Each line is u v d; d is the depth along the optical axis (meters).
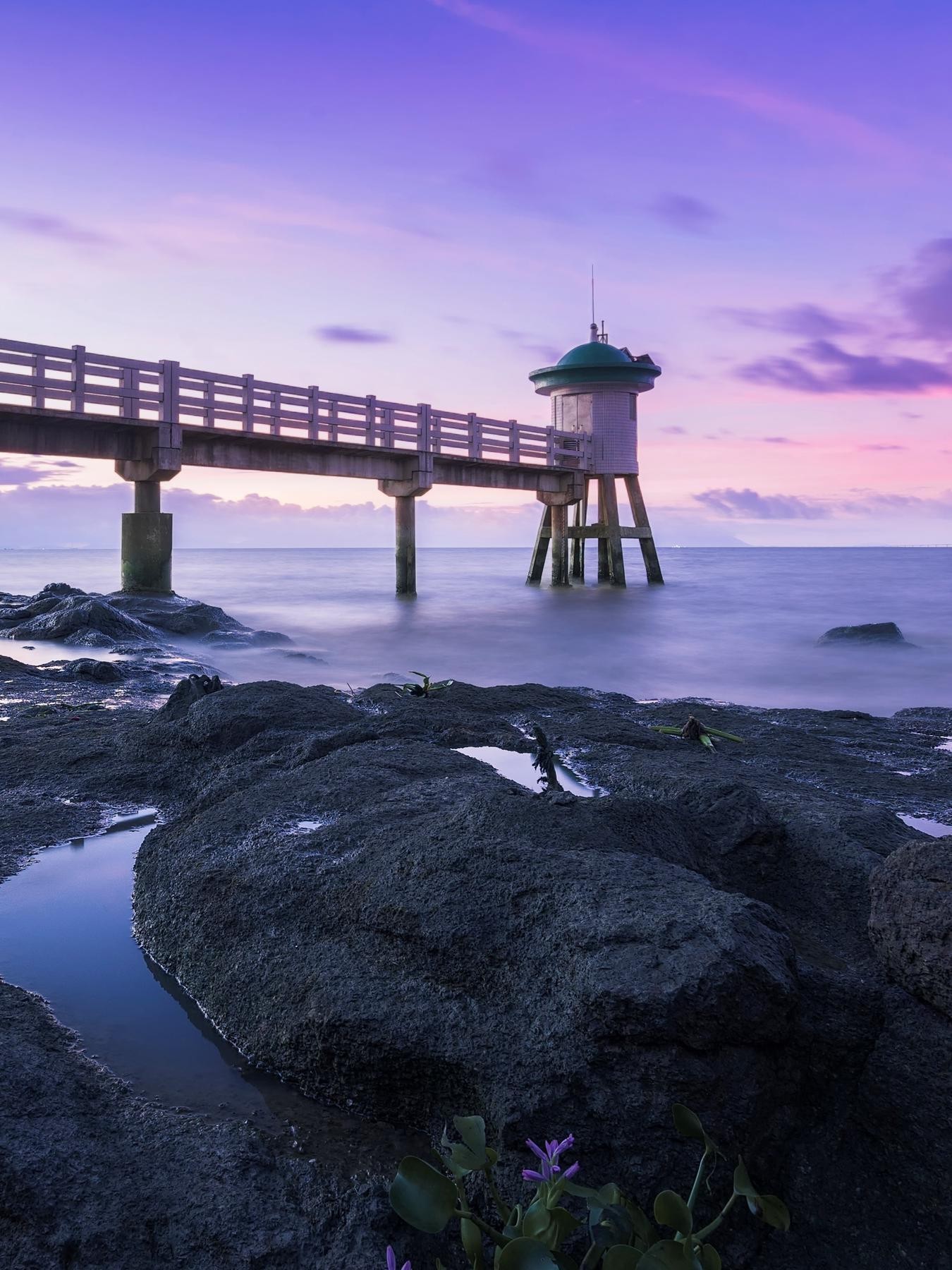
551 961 2.45
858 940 3.25
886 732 7.75
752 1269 2.02
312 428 22.62
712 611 26.03
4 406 17.12
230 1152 2.26
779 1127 2.26
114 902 3.90
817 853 3.78
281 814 3.88
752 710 8.73
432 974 2.64
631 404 32.03
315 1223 2.08
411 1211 1.50
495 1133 2.20
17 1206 2.02
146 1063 2.74
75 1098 2.41
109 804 5.20
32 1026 2.84
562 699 7.57
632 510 33.34
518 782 5.04
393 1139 2.43
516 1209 1.65
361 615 23.61
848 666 15.72
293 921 3.08
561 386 31.78
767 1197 1.56
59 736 6.57
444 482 27.30
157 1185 2.13
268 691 6.16
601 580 36.62
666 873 2.78
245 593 32.84
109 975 3.28
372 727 5.64
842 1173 2.22
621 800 3.54
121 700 8.98
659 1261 1.47
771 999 2.24
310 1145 2.40
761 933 2.45
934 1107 2.35
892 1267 2.04
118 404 18.86
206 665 12.70
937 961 2.58
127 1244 1.98
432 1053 2.41
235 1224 2.05
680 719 7.65
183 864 3.66
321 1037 2.58
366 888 3.00
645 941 2.35
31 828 4.77
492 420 27.56
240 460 22.02
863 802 5.53
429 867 2.95
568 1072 2.19
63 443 18.94
